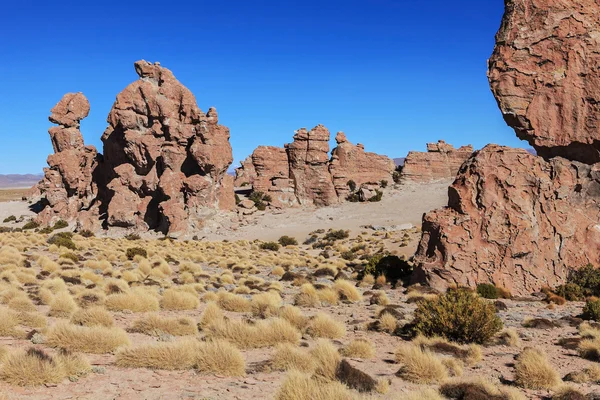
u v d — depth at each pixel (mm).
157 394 8984
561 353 15367
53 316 16672
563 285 29719
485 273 30625
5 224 102375
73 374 9719
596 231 31844
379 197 95938
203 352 11250
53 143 100625
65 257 37969
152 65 91625
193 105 87688
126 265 37562
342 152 102875
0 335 12695
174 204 81875
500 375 12359
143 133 88750
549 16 32906
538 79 32562
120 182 88438
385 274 36000
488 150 33156
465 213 31750
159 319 15281
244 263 45062
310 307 23297
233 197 89312
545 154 33844
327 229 80125
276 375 10984
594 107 31828
